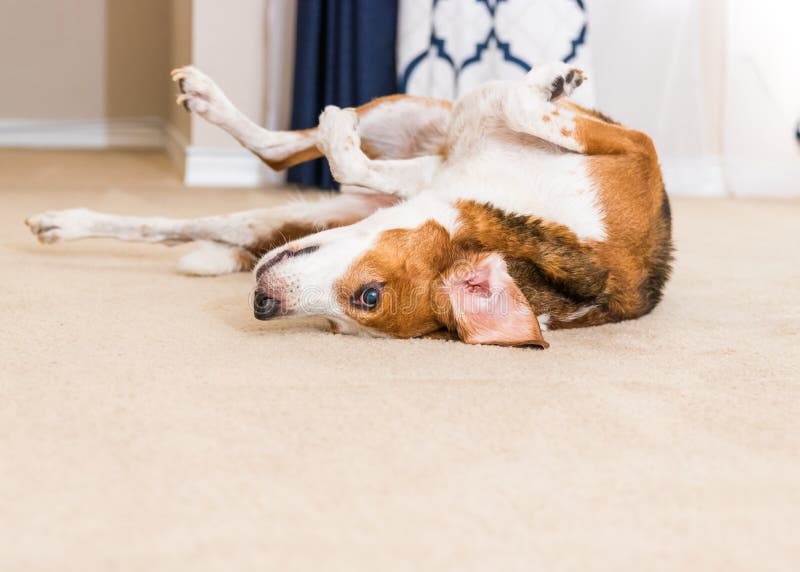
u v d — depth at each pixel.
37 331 1.44
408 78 2.66
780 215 2.64
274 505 1.04
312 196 2.71
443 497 1.09
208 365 1.36
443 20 2.66
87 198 2.51
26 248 1.88
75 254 1.86
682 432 1.25
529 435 1.22
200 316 1.54
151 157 3.47
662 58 3.02
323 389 1.30
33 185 2.69
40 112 3.73
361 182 1.63
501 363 1.42
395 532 1.00
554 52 2.67
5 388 1.27
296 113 2.79
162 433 1.18
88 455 1.14
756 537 1.04
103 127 3.78
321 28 2.77
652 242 1.62
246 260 1.78
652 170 1.61
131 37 3.74
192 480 1.10
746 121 3.05
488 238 1.51
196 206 2.47
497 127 1.59
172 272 1.78
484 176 1.55
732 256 2.08
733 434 1.25
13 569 0.89
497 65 2.71
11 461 1.12
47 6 3.64
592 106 2.70
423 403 1.28
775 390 1.37
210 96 1.76
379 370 1.37
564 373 1.39
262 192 2.77
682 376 1.40
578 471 1.16
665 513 1.08
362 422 1.23
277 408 1.25
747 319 1.65
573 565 0.95
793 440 1.24
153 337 1.44
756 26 3.01
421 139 1.78
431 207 1.51
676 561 0.97
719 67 3.05
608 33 2.99
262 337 1.47
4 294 1.59
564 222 1.54
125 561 0.91
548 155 1.57
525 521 1.04
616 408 1.29
